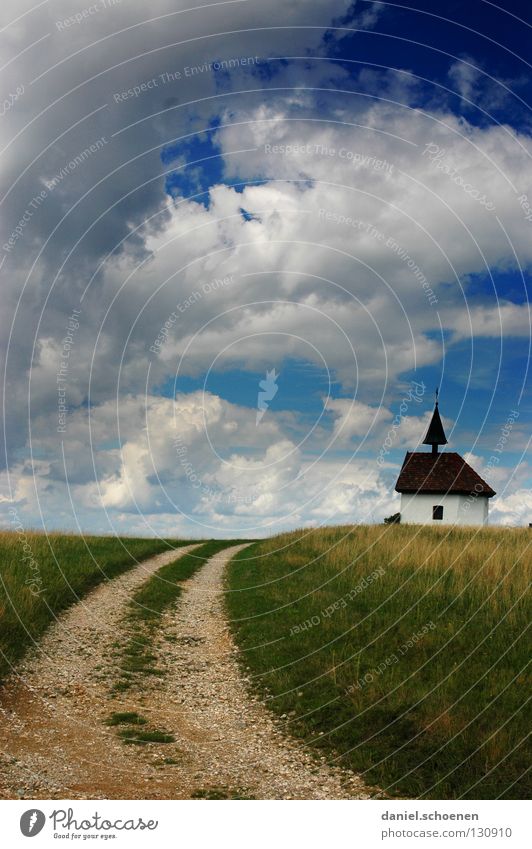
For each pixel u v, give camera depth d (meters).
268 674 14.43
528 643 13.38
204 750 10.80
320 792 9.34
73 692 13.09
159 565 27.53
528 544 21.92
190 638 17.66
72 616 18.22
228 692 13.79
